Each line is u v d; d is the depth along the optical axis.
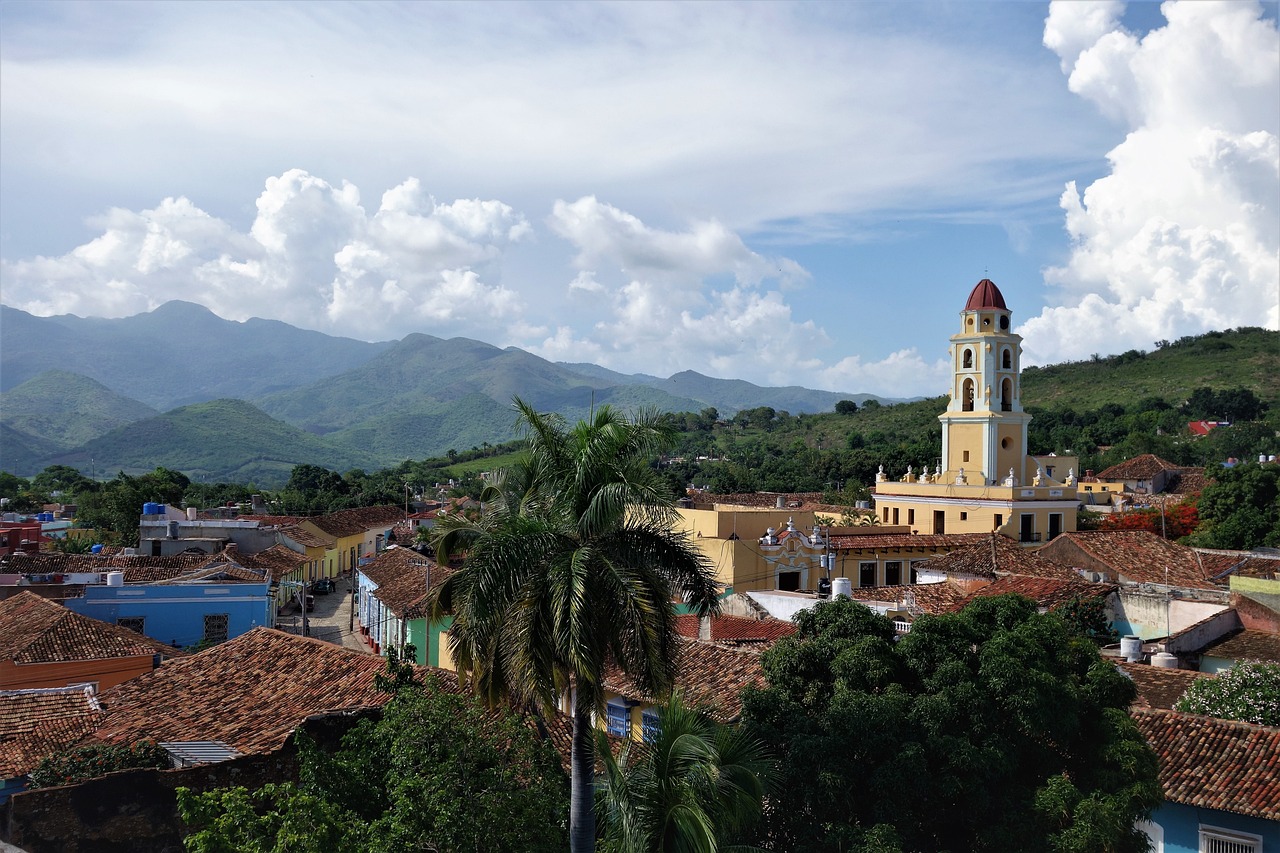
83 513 90.06
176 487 105.00
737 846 15.29
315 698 23.78
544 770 16.34
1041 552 44.88
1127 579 40.56
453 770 15.21
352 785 16.22
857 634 19.38
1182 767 20.33
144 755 21.09
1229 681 23.55
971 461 62.78
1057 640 19.22
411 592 45.59
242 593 45.91
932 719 17.25
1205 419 153.25
